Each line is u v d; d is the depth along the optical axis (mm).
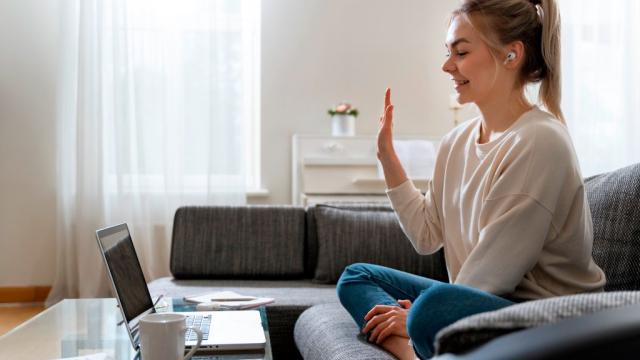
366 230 2857
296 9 4602
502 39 1530
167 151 4293
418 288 1747
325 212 2902
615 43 4527
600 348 523
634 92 4504
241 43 4316
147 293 1697
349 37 4645
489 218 1421
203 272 2844
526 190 1377
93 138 4184
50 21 4355
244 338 1403
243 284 2734
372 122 4672
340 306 2164
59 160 4219
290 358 2301
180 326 1080
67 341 1462
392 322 1545
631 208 1671
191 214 2895
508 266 1355
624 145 4527
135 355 1334
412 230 1832
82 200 4164
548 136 1407
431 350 974
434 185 1797
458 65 1574
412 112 4699
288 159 4617
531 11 1545
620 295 648
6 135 4332
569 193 1406
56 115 4273
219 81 4301
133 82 4234
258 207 2941
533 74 1575
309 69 4621
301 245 2904
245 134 4613
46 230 4363
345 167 4281
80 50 4152
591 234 1479
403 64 4684
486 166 1528
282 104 4605
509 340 583
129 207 4223
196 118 4328
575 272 1466
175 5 4289
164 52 4273
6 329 3592
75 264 4234
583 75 4523
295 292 2535
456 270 1695
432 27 4695
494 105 1573
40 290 4359
